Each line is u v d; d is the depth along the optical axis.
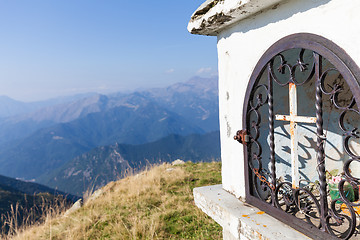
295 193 1.77
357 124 2.32
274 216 2.01
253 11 1.92
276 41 1.79
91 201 6.20
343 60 1.33
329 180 2.29
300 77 2.40
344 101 2.38
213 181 6.37
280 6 1.74
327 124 2.48
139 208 5.11
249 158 2.25
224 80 2.57
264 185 2.11
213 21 2.22
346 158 2.41
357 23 1.25
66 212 6.03
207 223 4.20
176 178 6.84
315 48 1.47
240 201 2.42
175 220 4.44
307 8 1.53
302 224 1.73
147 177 6.98
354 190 2.26
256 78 2.04
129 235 3.98
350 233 1.40
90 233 4.33
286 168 2.51
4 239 4.64
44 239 4.46
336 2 1.35
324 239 1.55
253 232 1.90
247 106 2.19
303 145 2.51
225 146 2.68
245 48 2.16
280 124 2.43
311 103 2.49
